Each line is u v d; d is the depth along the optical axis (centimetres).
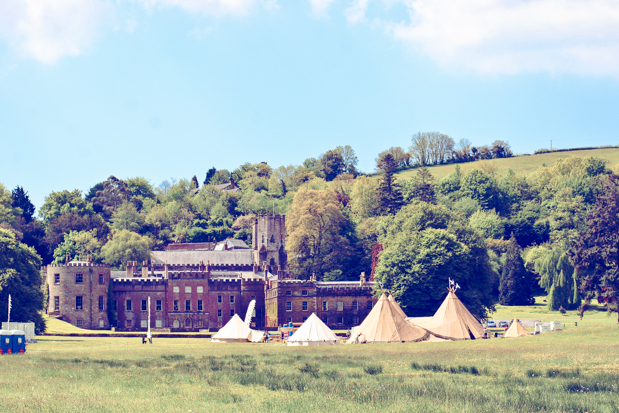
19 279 10888
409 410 3825
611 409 3862
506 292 18675
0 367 5803
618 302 10812
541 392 4384
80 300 14588
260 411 3800
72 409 3778
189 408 3866
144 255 18725
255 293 15800
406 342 9312
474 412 3781
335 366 6106
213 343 10544
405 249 12488
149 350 8200
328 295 15138
